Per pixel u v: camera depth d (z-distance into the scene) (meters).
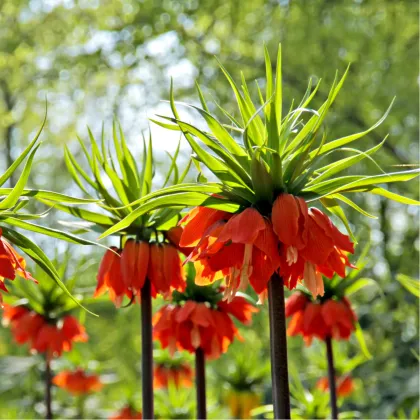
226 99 14.32
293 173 3.06
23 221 3.04
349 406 9.78
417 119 13.66
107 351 15.62
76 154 19.03
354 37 13.50
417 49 13.59
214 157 3.04
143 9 14.12
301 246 2.91
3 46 15.99
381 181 2.93
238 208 3.12
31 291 5.70
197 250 3.04
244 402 7.22
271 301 3.10
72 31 15.91
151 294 4.09
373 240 13.26
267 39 14.40
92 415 10.02
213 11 14.45
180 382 6.93
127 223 3.06
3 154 20.14
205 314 4.50
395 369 10.82
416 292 4.68
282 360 3.05
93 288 5.77
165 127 3.11
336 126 13.50
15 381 12.23
